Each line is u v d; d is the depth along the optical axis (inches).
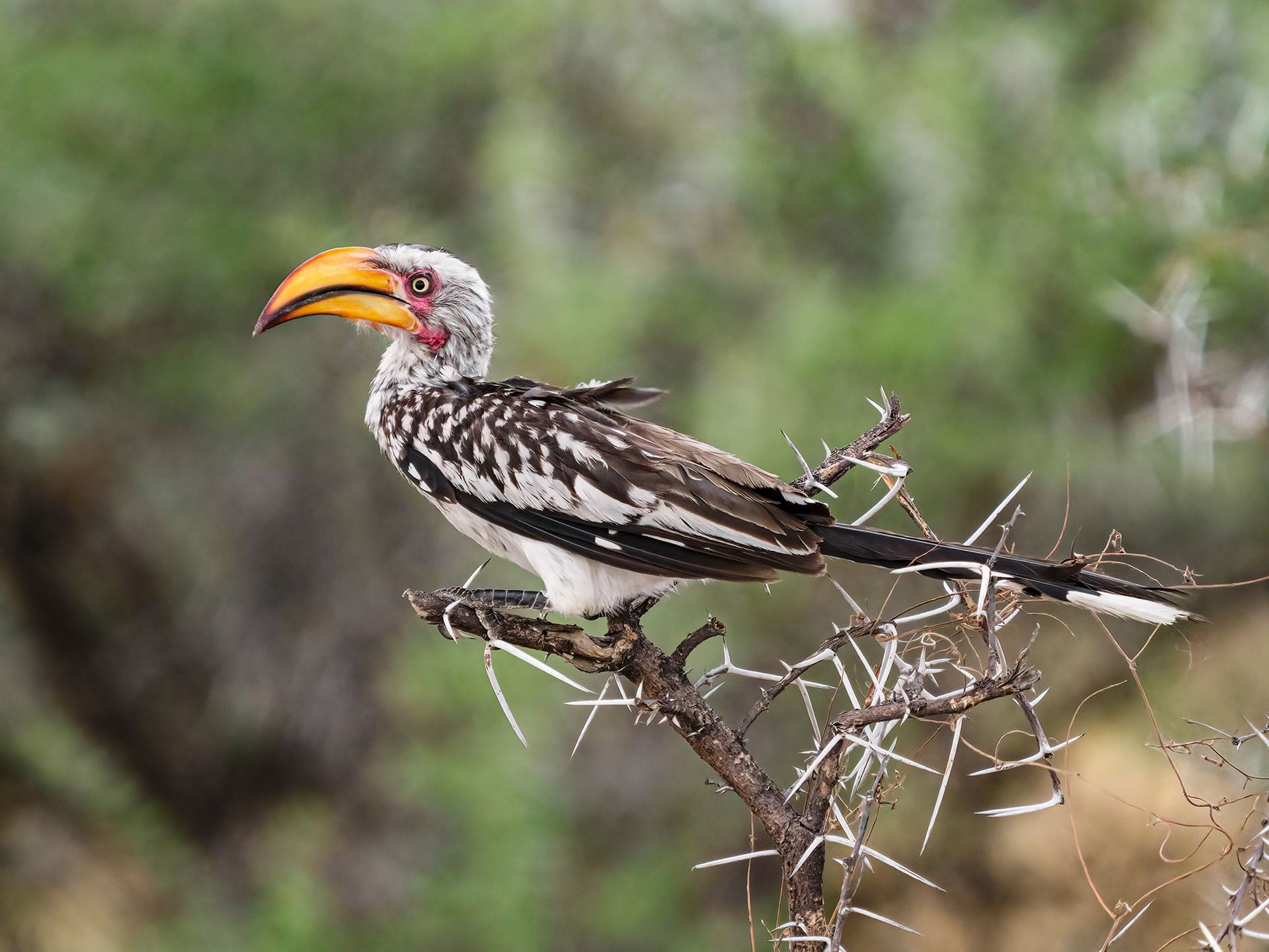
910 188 519.5
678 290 523.2
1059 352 446.6
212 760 561.6
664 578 257.0
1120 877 413.1
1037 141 492.1
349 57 523.5
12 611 553.3
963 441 439.2
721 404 468.8
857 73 538.3
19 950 522.6
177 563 555.8
